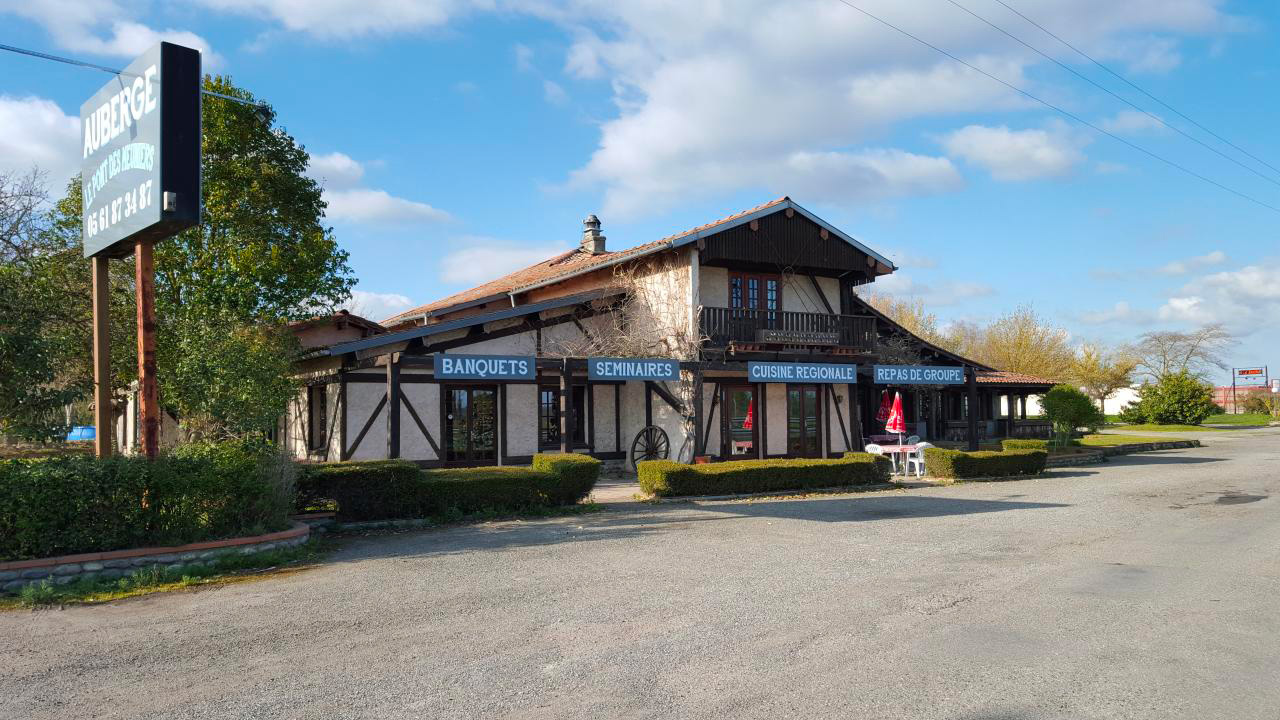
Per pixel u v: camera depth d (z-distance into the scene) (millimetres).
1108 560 8641
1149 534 10453
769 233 19828
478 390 17734
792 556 8961
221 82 16188
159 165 8727
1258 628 5957
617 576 7922
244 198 16531
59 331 14875
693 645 5578
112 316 16016
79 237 16312
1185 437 35844
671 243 18281
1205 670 5016
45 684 4945
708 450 20047
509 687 4781
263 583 7859
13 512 7867
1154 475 19500
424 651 5520
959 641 5641
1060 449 27094
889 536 10375
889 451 19453
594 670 5070
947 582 7559
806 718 4266
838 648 5480
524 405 18141
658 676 4949
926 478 18906
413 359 13406
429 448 16859
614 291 19641
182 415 12867
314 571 8391
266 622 6359
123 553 8195
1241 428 46281
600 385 19359
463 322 16969
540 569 8312
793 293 21266
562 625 6137
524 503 12609
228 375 11812
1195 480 18062
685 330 18578
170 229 9039
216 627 6234
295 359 14578
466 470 12945
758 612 6465
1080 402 27781
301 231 17406
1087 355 50688
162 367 15070
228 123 16250
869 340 21453
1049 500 14422
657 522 11727
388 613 6574
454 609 6672
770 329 19453
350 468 11289
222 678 5012
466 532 10883
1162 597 6930
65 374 15375
